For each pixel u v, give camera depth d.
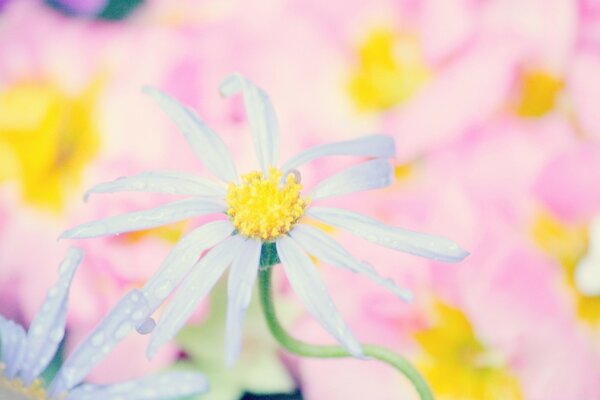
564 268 0.14
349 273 0.14
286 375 0.14
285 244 0.11
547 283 0.14
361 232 0.11
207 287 0.10
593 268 0.14
